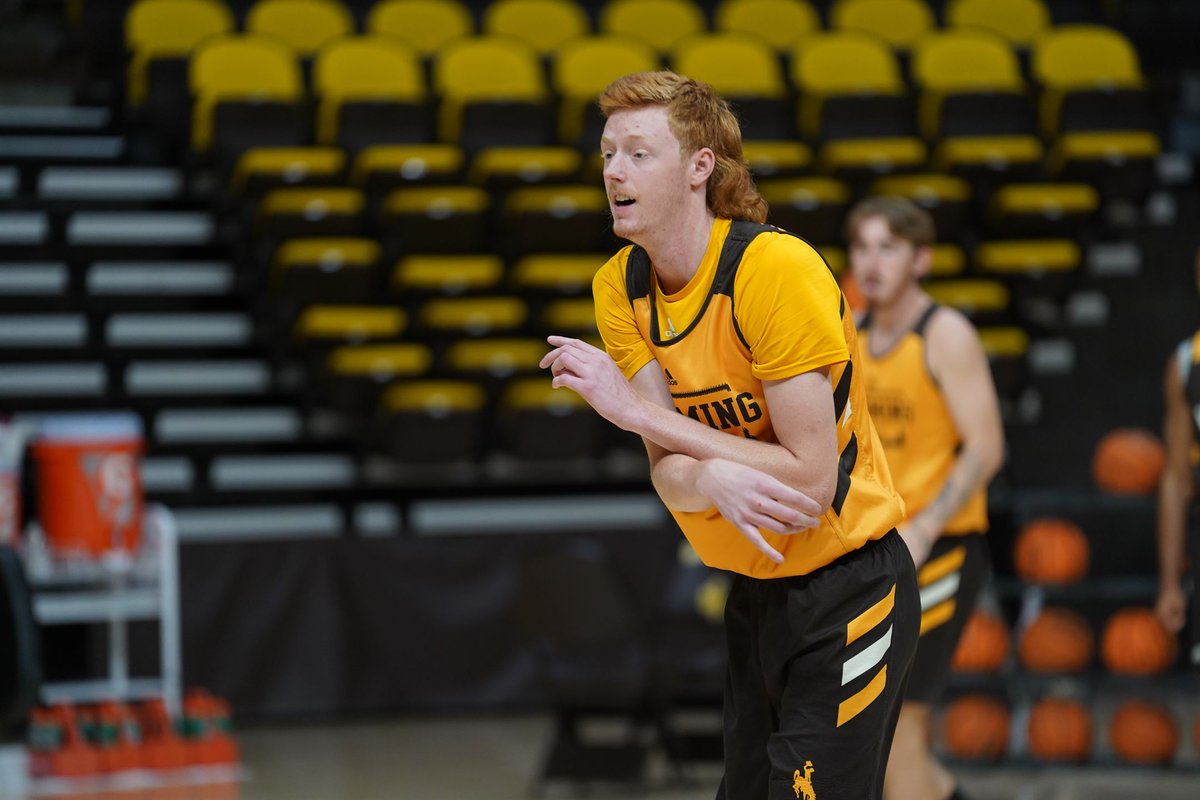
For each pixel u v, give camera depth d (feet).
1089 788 58.54
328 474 82.94
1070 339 91.86
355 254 88.07
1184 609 49.21
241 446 83.61
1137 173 98.94
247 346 89.76
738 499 26.04
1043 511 70.59
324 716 73.87
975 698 61.46
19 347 87.51
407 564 74.74
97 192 100.27
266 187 92.12
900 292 42.68
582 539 75.25
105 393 85.92
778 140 103.65
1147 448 63.93
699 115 26.45
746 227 26.81
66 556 63.72
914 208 42.63
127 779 62.03
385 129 100.78
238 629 72.69
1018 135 104.83
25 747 66.59
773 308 26.27
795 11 124.16
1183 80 113.80
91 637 71.20
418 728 72.02
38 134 106.01
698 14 123.24
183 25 113.50
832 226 90.27
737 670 30.04
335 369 80.84
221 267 94.38
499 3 121.29
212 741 63.10
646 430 26.73
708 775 62.85
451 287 87.51
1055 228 95.04
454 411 78.02
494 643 75.31
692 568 64.13
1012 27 125.39
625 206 26.50
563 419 79.05
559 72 110.11
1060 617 61.62
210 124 99.04
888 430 42.93
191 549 72.28
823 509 26.89
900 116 105.19
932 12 130.11
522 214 90.12
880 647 28.30
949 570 42.45
